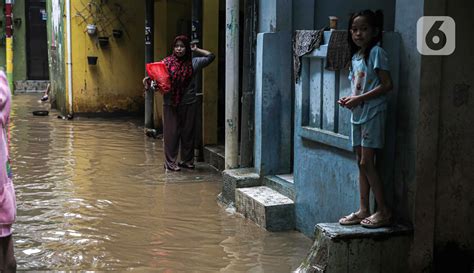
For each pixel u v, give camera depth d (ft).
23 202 22.56
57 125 42.27
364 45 14.70
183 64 27.63
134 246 18.12
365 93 14.44
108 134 38.60
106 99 46.96
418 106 14.46
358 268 14.73
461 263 15.46
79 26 45.62
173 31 39.19
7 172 13.96
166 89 27.40
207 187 25.45
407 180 14.97
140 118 46.68
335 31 16.62
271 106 21.53
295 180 19.69
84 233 19.24
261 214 19.85
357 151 15.06
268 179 21.74
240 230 19.74
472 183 15.29
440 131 14.84
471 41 14.79
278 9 21.11
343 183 16.84
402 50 14.87
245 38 22.93
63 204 22.40
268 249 17.94
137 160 30.58
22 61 64.34
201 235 19.20
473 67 14.87
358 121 14.74
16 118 45.39
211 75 30.25
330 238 14.51
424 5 14.14
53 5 50.34
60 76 48.39
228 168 23.58
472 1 14.65
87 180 26.21
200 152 30.58
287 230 19.79
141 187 25.21
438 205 15.12
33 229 19.52
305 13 21.48
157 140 36.55
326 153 17.69
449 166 15.07
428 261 15.16
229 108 23.50
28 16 64.13
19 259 16.90
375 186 14.82
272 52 21.21
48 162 29.68
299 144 19.26
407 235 14.90
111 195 23.85
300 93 18.88
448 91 14.76
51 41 51.96
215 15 29.84
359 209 15.76
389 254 14.88
